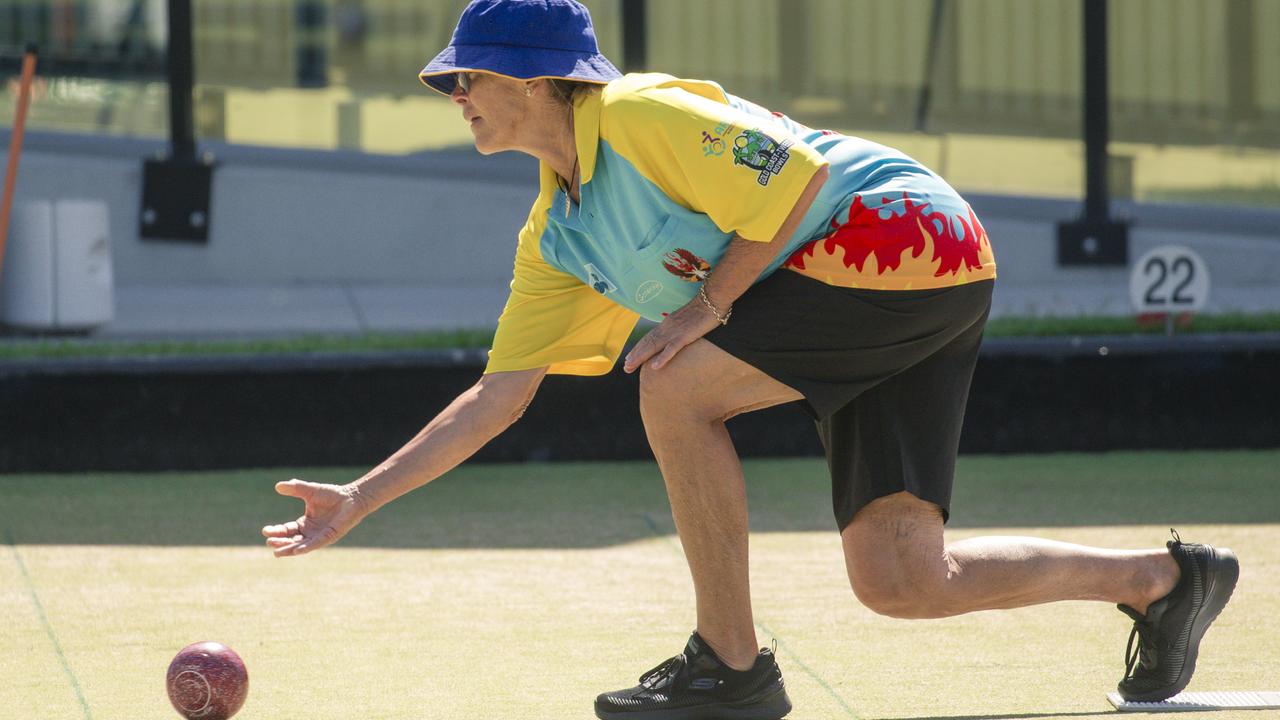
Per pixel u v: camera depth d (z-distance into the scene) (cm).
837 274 1179
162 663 1461
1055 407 2672
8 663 1460
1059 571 1271
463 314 3316
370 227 3631
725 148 1130
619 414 2633
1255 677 1390
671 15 3759
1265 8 3747
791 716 1288
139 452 2523
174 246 3550
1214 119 3766
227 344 2745
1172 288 2706
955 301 1199
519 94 1180
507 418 1305
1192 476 2461
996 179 3750
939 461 1232
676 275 1220
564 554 1959
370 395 2569
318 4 3678
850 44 3772
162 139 3669
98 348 2695
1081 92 3703
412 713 1305
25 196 3528
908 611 1258
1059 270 3616
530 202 3681
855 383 1206
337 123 3700
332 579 1820
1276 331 2822
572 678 1415
